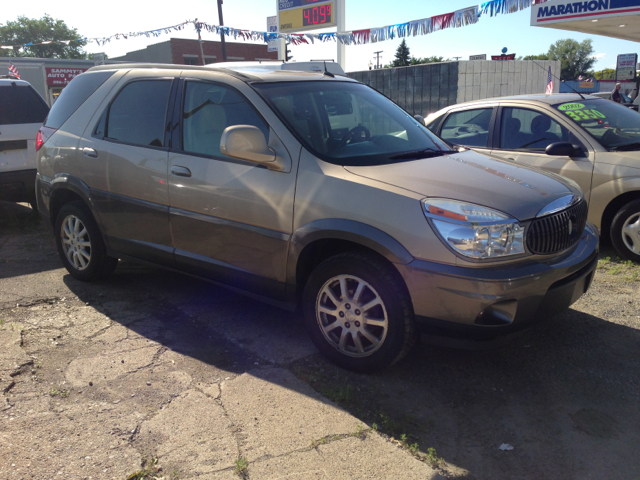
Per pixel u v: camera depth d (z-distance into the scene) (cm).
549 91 657
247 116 348
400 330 290
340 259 303
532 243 285
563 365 328
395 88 1504
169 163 374
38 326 375
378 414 273
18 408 274
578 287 315
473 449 251
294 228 316
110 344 351
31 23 5584
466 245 268
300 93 365
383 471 231
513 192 296
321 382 306
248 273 347
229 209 343
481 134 605
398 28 952
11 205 834
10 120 675
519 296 273
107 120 425
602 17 1258
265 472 230
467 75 1348
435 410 281
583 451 250
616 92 1823
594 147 522
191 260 377
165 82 396
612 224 516
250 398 287
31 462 234
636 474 235
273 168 325
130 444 248
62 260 479
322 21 1577
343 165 316
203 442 250
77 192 435
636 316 395
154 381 305
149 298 434
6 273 495
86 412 273
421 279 275
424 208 279
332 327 320
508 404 288
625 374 317
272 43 1362
